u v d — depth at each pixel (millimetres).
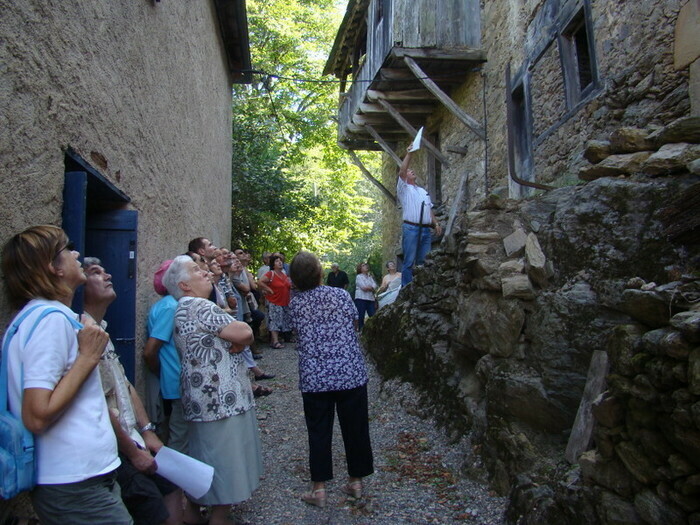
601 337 3020
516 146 7934
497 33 8648
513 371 3455
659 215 2900
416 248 6988
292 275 3533
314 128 17016
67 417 1647
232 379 2898
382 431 4711
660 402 2109
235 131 14000
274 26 16031
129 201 3330
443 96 9055
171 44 4676
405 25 9109
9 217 1869
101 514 1676
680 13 4258
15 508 1824
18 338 1610
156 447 2482
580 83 6219
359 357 3496
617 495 2348
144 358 3277
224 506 2877
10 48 1873
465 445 3957
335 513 3324
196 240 4359
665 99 4457
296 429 4898
